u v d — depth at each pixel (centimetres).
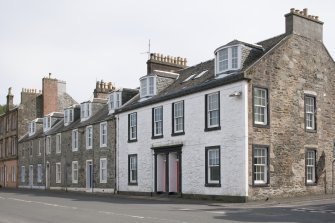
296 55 2631
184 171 2731
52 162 4650
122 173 3394
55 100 5619
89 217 1655
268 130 2427
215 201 2411
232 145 2394
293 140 2547
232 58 2512
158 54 3603
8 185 5906
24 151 5453
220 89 2506
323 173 2697
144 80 3256
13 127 5869
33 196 3250
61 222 1533
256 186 2334
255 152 2370
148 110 3133
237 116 2378
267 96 2444
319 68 2759
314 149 2662
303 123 2619
